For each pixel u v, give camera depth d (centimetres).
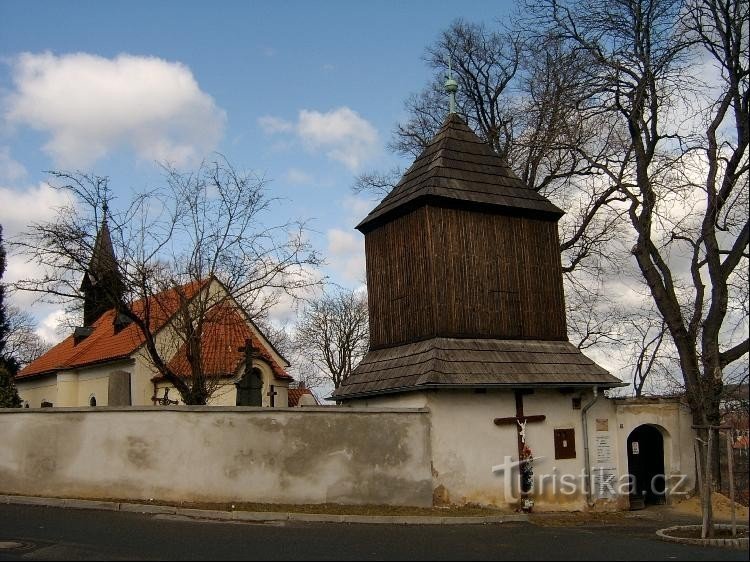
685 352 2327
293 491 1809
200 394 2372
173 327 2497
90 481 1805
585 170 2716
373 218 2327
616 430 2203
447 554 1239
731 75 2250
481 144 2370
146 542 1302
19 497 1789
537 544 1397
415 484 1903
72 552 1206
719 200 2294
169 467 1784
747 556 1238
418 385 1939
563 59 2534
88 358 4131
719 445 2253
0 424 1878
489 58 3466
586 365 2191
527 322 2211
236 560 1139
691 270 2366
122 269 2328
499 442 2017
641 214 2452
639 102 2383
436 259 2111
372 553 1233
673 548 1357
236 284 2434
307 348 6278
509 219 2255
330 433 1858
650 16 2377
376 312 2331
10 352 7044
